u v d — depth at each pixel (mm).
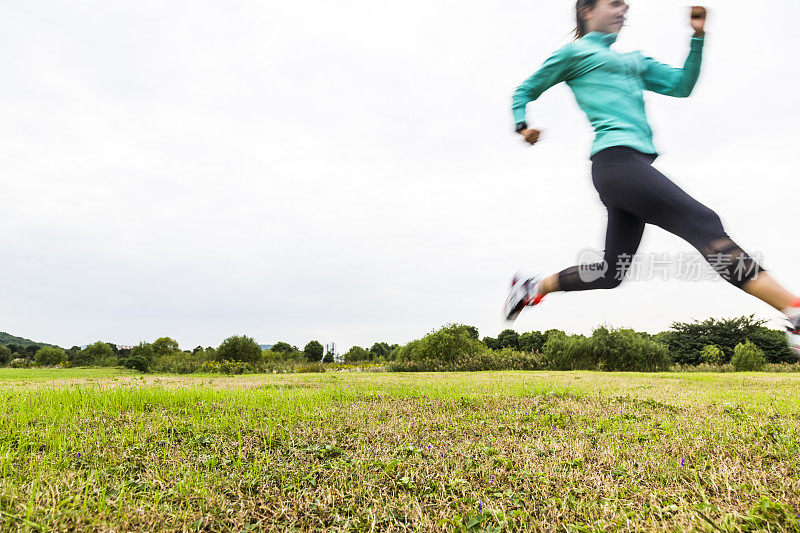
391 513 2275
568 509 2309
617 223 2309
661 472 2855
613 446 3523
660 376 15109
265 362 36719
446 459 3211
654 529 1947
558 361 31891
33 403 5559
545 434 4078
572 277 2416
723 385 9836
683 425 4285
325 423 4598
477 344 34781
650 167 2037
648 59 2455
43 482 2561
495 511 2197
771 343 41938
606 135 2156
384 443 3715
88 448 3428
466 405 6008
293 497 2508
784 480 2484
